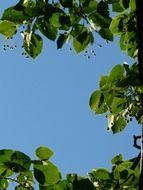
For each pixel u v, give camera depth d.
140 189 5.89
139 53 6.53
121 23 7.83
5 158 6.75
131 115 7.49
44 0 7.74
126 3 7.79
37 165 6.71
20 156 6.74
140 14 6.47
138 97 7.36
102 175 7.11
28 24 7.82
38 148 6.73
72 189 6.76
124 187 7.02
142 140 6.18
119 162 7.61
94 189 6.77
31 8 7.70
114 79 7.33
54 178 6.70
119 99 7.48
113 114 7.58
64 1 7.64
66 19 7.73
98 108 7.68
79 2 7.71
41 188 6.77
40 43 7.90
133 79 6.97
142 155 6.07
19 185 6.79
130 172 7.00
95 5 7.70
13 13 7.73
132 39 7.98
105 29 7.79
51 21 7.75
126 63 7.16
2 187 6.81
